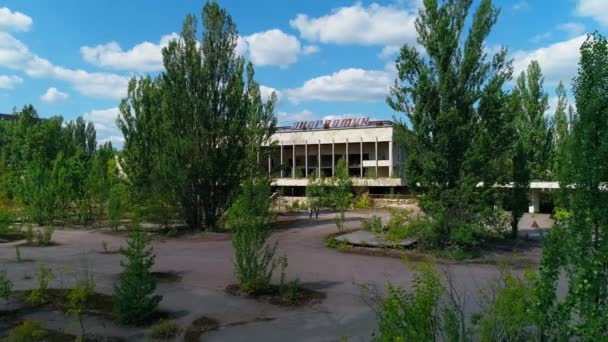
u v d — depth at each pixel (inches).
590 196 179.9
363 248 760.3
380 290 464.4
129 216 1237.7
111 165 1844.2
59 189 1184.8
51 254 719.1
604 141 180.1
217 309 398.9
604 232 170.2
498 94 722.2
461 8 734.5
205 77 1010.7
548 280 184.7
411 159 733.9
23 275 544.7
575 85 198.7
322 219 1350.9
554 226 192.2
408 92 742.5
